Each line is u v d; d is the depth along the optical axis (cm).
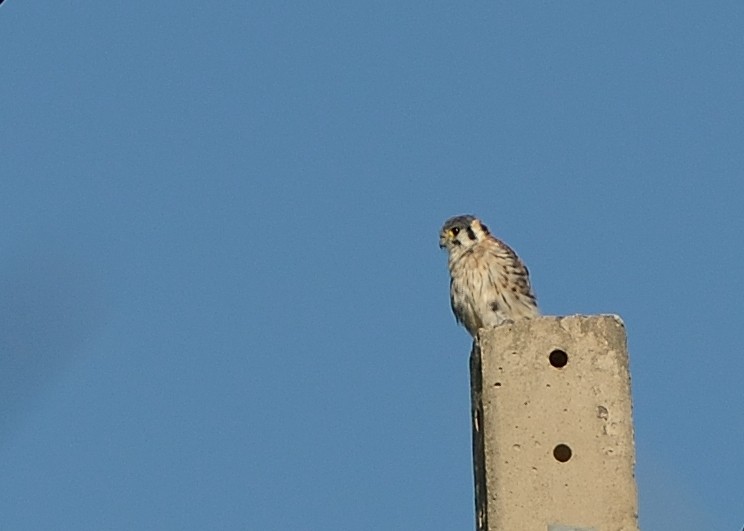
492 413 1380
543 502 1362
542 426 1375
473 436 1435
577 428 1374
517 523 1358
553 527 1355
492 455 1373
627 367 1387
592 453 1368
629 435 1373
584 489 1362
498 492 1366
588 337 1388
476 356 1413
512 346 1390
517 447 1372
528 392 1380
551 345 1388
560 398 1378
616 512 1358
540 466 1368
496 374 1387
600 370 1383
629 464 1367
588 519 1358
